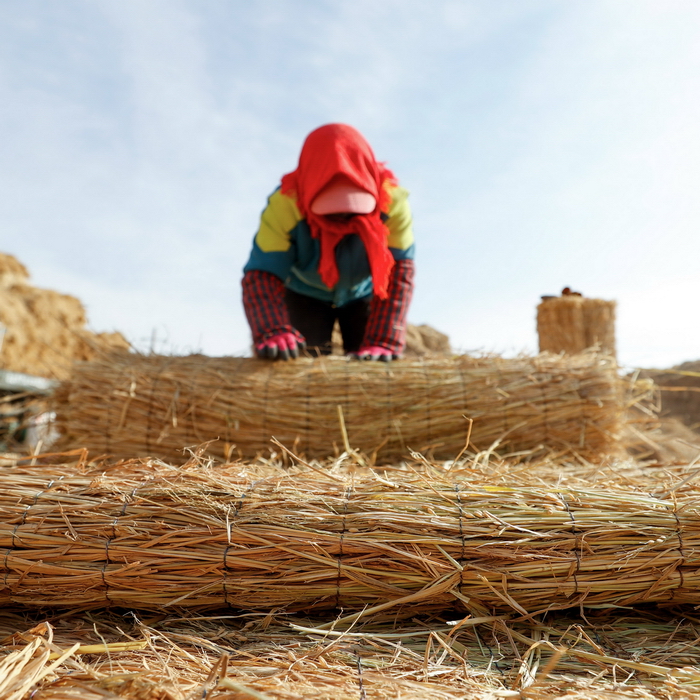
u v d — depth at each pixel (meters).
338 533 1.79
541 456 3.41
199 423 3.40
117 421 3.48
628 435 3.65
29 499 1.89
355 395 3.42
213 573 1.77
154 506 1.86
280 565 1.76
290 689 1.38
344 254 3.99
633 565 1.74
